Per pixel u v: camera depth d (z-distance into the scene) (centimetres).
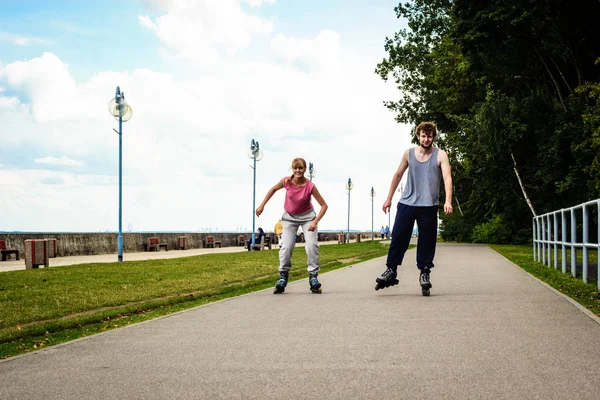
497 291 955
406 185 902
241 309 795
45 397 392
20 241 2852
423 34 4538
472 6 2884
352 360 480
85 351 539
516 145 3597
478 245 3794
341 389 398
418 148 887
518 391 386
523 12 2741
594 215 1067
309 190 989
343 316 712
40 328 702
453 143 4019
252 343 560
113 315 822
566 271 1328
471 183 4972
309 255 990
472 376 425
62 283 1298
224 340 579
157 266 1845
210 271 1628
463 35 2953
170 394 395
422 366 456
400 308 768
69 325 736
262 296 948
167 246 3834
